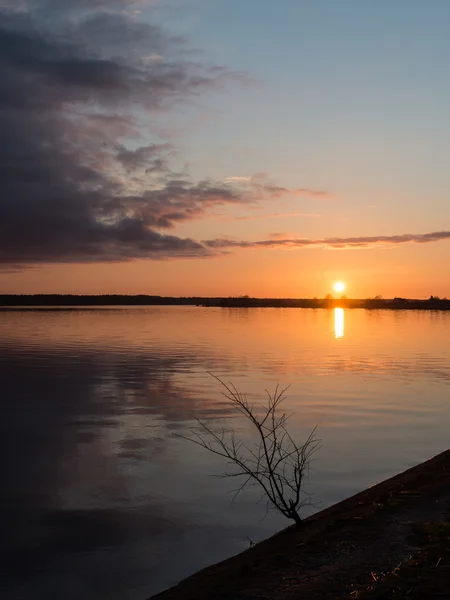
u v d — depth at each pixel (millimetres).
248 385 23281
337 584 5609
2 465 12242
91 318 100562
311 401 19609
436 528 6855
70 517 9445
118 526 9039
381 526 7234
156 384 23656
